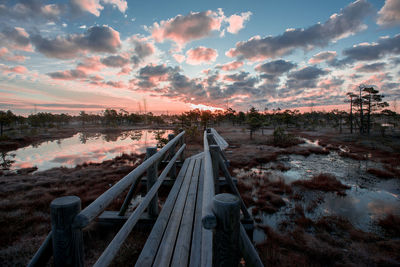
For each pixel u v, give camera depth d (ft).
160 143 49.88
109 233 10.29
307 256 13.44
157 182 8.34
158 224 7.80
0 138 103.81
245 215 11.87
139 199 18.53
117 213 10.88
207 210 3.02
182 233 7.06
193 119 164.14
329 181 31.86
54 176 33.40
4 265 9.43
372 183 31.81
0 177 34.04
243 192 25.59
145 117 326.24
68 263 3.02
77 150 79.97
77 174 33.91
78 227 2.94
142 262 5.74
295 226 17.58
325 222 18.12
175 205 9.43
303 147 69.82
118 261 8.26
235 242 2.83
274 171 38.40
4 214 15.71
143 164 6.87
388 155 56.65
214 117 236.84
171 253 6.07
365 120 139.03
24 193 23.50
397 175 35.73
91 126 271.69
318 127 199.82
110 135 157.28
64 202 3.03
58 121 326.85
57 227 2.99
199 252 5.92
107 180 29.63
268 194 24.64
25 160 59.52
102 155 66.69
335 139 99.14
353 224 18.60
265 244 14.53
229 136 105.09
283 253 13.73
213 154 10.64
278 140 82.84
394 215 20.26
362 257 13.44
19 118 230.27
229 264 2.82
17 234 12.45
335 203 23.52
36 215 15.56
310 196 25.54
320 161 48.55
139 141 111.04
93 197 21.22
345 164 45.27
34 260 3.11
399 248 14.30
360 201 24.26
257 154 54.65
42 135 152.97
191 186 11.99
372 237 16.01
